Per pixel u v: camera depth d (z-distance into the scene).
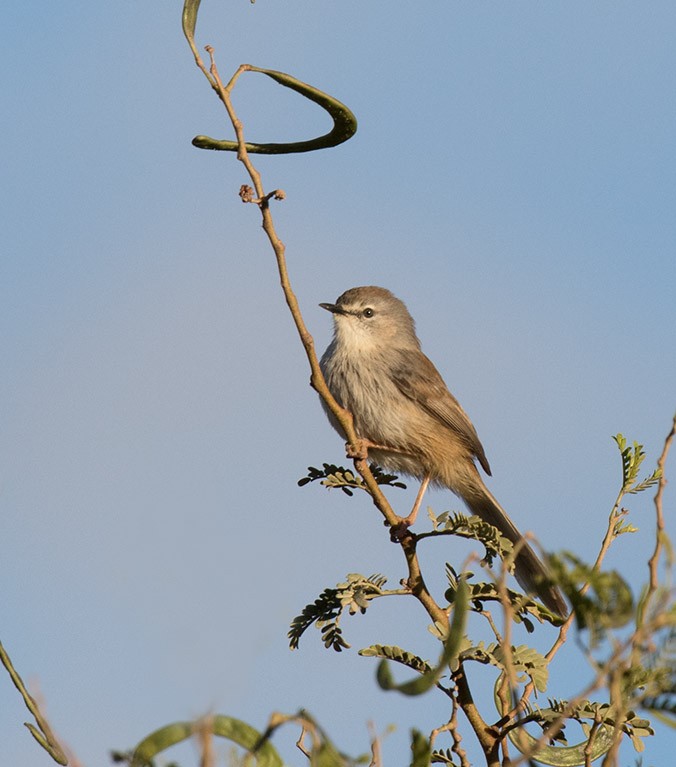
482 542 8.10
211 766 3.77
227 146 8.23
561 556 4.08
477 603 7.51
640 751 6.27
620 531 7.68
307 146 8.22
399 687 4.04
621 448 7.86
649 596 4.21
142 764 3.96
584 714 6.26
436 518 8.18
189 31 7.69
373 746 4.40
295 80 7.78
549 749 6.54
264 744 4.17
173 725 4.01
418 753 4.89
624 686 4.51
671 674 4.39
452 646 4.07
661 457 5.12
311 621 7.57
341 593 7.50
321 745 4.13
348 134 8.13
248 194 8.11
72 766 3.95
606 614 4.03
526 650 6.77
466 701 6.78
